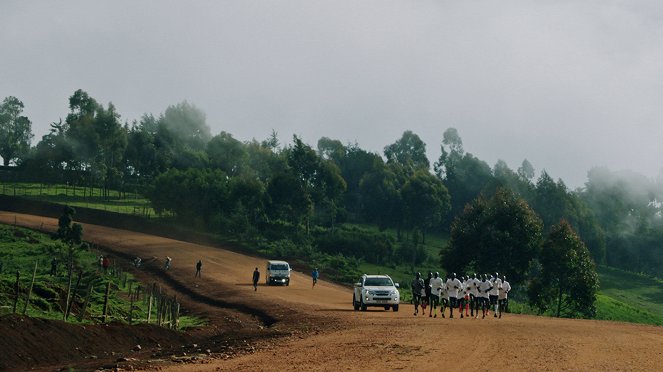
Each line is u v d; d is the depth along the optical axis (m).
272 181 154.25
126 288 77.00
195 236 142.12
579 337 30.00
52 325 30.58
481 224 104.88
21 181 192.12
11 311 35.31
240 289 78.31
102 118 190.12
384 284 51.72
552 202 185.62
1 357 26.11
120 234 135.38
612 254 199.00
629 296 156.50
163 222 150.88
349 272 121.00
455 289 42.00
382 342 27.58
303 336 33.53
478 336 29.61
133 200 182.75
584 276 95.19
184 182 152.12
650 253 198.62
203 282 86.94
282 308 56.19
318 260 126.94
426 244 179.88
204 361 25.34
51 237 106.44
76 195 181.00
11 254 93.38
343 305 61.50
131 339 33.66
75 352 29.41
